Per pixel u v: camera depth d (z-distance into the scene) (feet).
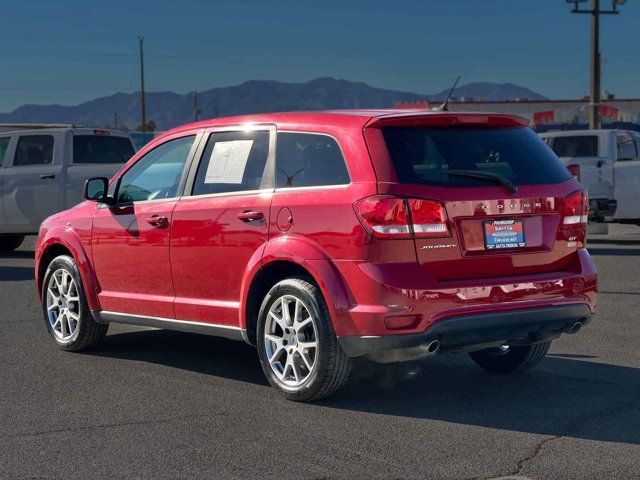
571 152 55.57
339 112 19.16
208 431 16.69
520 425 16.94
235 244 19.89
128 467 14.74
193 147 21.79
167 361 23.08
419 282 17.20
